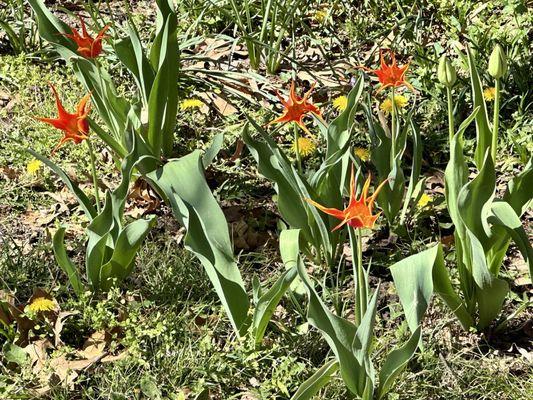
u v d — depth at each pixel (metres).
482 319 1.26
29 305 1.28
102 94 1.51
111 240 1.31
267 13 1.88
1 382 1.17
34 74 1.86
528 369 1.21
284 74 1.90
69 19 2.07
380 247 1.45
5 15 2.08
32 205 1.55
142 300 1.31
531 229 1.47
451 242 1.44
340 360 1.06
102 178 1.62
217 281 1.18
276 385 1.16
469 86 1.72
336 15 2.10
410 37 1.93
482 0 2.06
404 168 1.65
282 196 1.34
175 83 1.56
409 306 1.09
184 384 1.18
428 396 1.17
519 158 1.63
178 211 1.22
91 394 1.18
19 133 1.71
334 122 1.35
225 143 1.71
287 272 1.14
